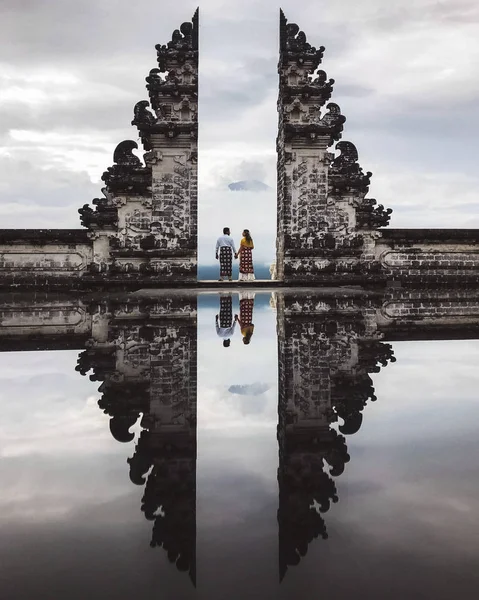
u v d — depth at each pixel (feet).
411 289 97.25
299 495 11.97
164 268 97.45
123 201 95.96
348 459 14.33
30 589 8.51
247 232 108.78
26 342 36.24
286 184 99.40
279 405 20.12
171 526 10.53
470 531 10.22
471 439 15.96
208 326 44.21
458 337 37.99
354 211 100.17
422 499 11.66
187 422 18.08
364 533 10.18
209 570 8.97
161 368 27.22
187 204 97.25
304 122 99.50
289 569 8.91
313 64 99.19
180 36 96.68
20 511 11.34
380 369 26.81
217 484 12.75
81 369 27.14
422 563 9.10
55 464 14.20
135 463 14.29
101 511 11.36
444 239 102.73
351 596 8.24
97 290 95.96
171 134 95.55
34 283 95.14
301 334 39.47
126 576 8.81
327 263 100.42
